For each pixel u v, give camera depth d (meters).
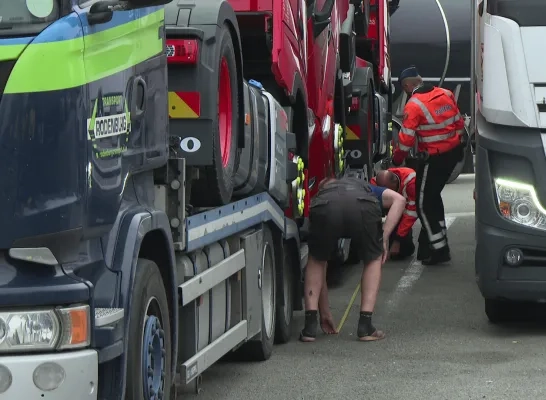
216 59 16.36
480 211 22.12
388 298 26.80
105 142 12.04
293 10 22.05
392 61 61.62
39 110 11.02
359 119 34.09
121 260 12.28
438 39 61.38
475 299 26.58
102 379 11.92
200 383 18.03
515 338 21.91
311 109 25.16
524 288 21.77
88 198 11.53
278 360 20.12
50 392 10.99
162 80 14.27
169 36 16.16
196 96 16.16
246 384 18.11
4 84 10.98
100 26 11.99
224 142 17.36
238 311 18.23
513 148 21.67
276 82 21.59
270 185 20.09
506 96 21.75
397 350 20.88
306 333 21.98
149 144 13.66
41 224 11.05
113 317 11.70
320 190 22.11
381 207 22.77
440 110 31.70
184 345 15.65
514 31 21.88
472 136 26.03
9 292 11.02
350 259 32.25
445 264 32.25
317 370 19.16
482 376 18.41
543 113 21.58
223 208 16.98
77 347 11.21
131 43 13.00
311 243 21.95
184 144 16.16
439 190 32.06
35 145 11.01
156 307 13.48
